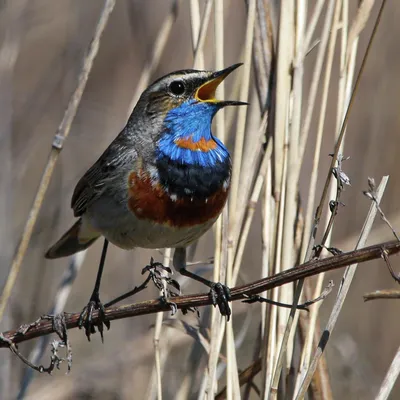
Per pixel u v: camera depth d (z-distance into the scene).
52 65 15.49
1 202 12.47
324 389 9.12
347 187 14.34
